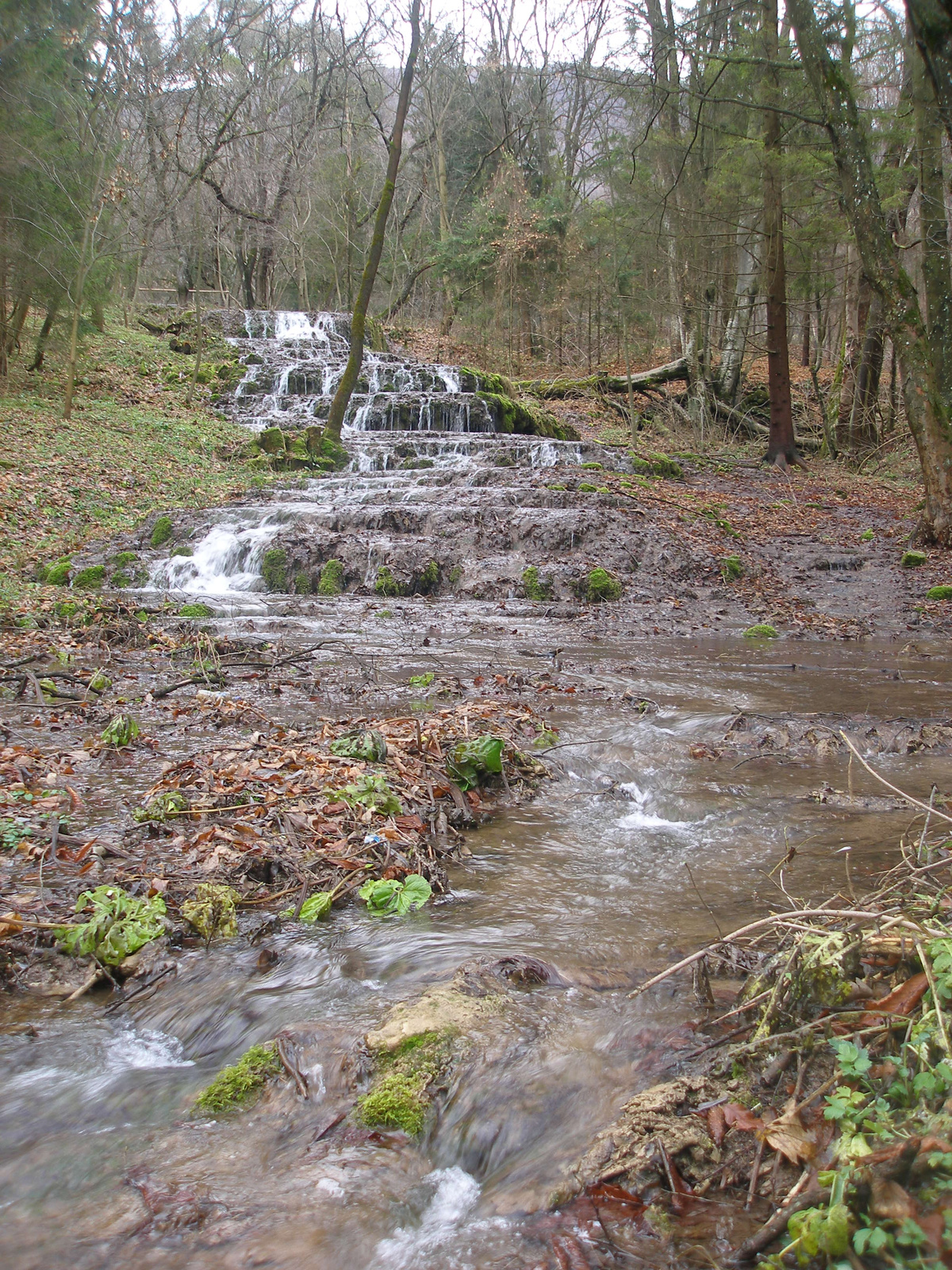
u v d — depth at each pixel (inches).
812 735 255.8
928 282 602.2
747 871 165.0
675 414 1179.3
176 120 1244.5
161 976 129.7
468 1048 106.7
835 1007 102.2
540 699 301.7
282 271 1860.2
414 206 1659.7
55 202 795.4
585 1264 77.7
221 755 220.1
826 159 735.1
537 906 150.9
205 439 843.4
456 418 972.6
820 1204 77.7
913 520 733.3
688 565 553.0
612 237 1088.8
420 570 548.4
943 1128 77.9
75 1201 87.9
